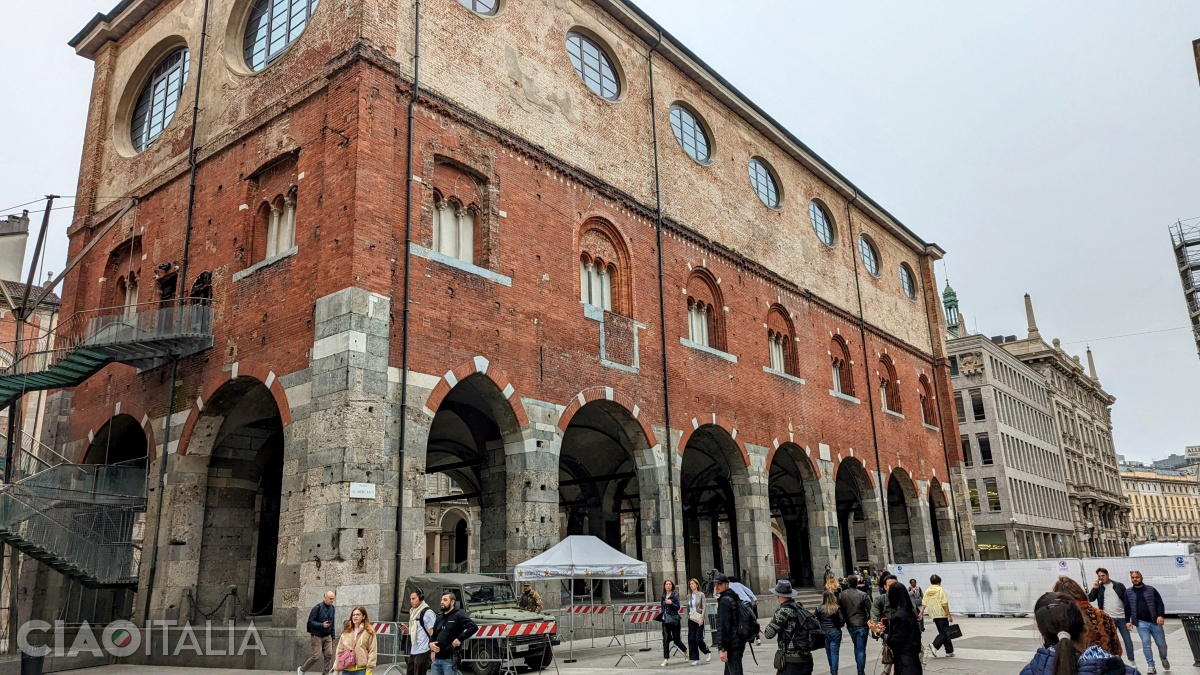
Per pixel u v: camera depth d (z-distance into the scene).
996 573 30.02
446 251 22.33
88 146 30.61
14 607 23.64
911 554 42.69
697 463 40.44
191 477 22.78
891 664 11.60
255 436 25.09
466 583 17.61
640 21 30.64
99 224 29.03
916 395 46.25
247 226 23.00
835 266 40.91
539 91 26.00
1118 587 15.94
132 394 25.38
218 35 26.36
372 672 13.57
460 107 23.00
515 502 22.00
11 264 31.41
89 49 32.00
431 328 20.59
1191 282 64.81
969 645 20.72
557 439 23.28
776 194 38.19
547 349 23.72
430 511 55.62
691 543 47.31
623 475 32.94
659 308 28.61
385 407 19.05
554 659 18.11
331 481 18.02
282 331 20.66
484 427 24.53
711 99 34.62
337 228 19.88
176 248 25.20
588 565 19.20
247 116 24.02
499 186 23.73
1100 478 95.50
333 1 22.20
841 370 39.91
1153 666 15.12
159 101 29.27
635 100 30.19
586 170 26.98
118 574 22.56
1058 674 6.27
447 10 23.52
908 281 49.84
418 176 21.45
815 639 11.01
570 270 25.34
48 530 20.92
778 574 62.81
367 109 20.52
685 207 31.22
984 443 67.88
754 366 32.81
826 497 34.88
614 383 25.77
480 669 16.50
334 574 17.25
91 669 20.33
